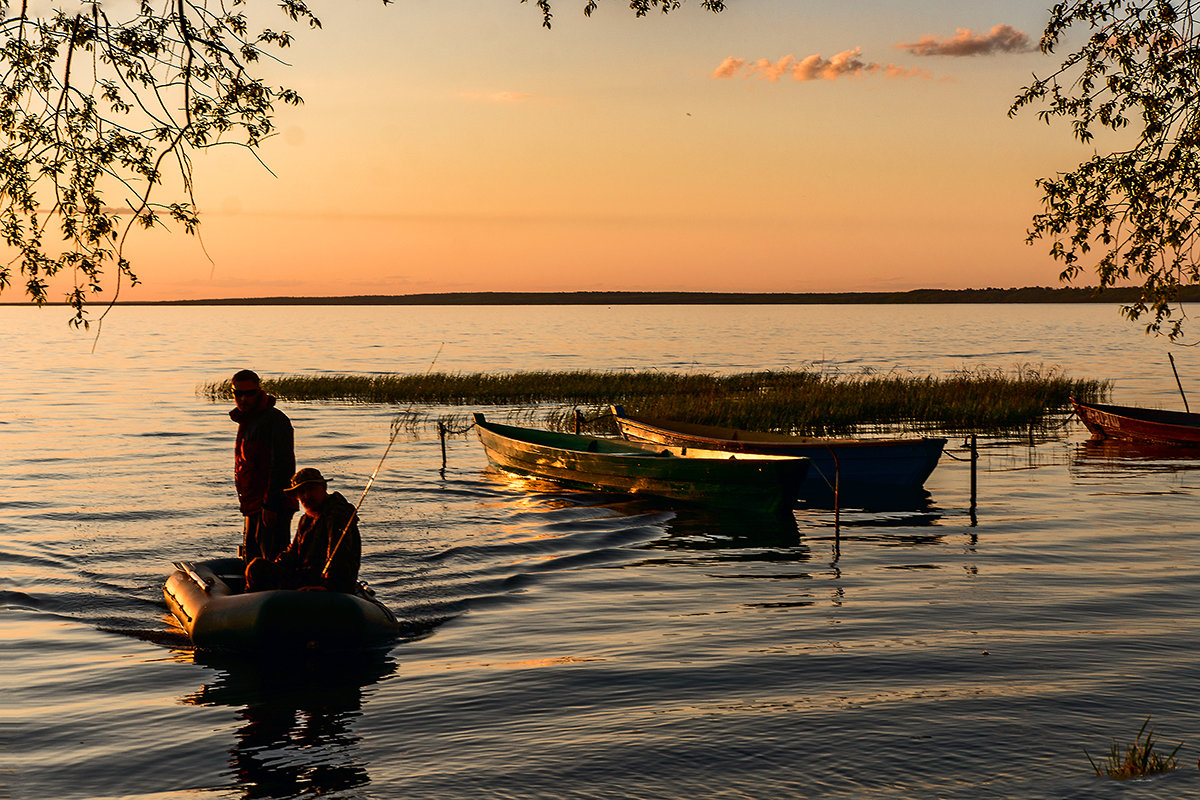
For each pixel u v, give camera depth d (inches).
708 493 644.7
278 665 327.3
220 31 263.3
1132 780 219.3
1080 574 453.1
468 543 525.3
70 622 381.7
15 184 249.6
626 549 521.0
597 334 4936.0
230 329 6382.9
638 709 279.4
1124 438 1003.9
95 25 244.1
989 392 1309.1
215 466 842.8
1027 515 617.9
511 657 332.8
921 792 219.5
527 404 1424.7
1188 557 487.5
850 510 647.8
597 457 705.6
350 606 347.9
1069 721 263.4
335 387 1562.5
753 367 2330.2
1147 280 277.6
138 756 250.1
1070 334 4441.4
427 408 1378.0
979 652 331.3
